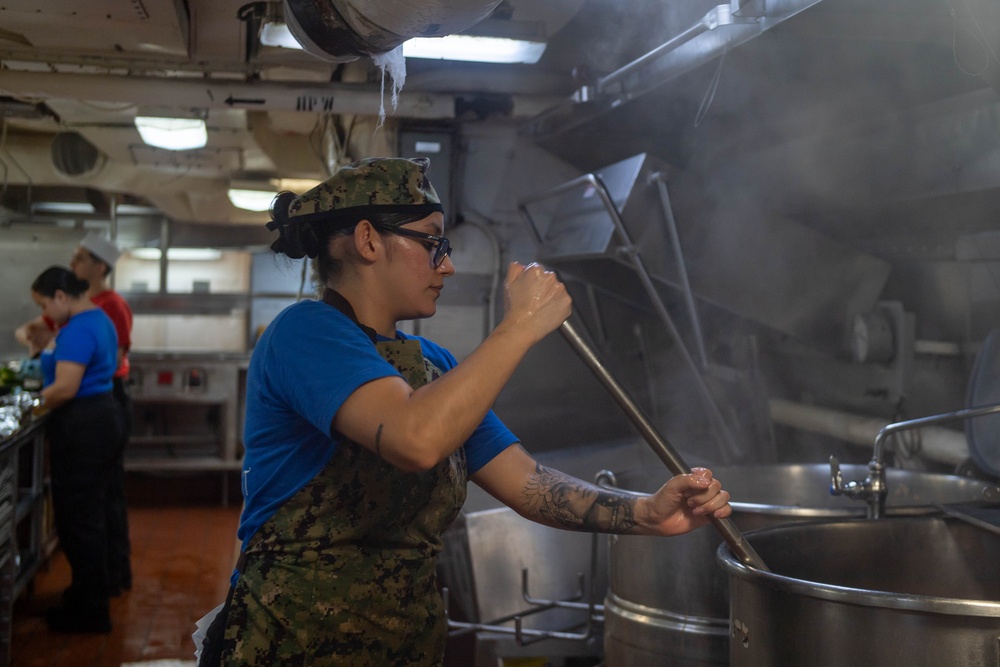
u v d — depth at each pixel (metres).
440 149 3.54
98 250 4.12
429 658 1.30
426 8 1.61
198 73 3.56
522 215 3.33
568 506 1.36
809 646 1.22
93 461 3.64
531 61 2.84
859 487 1.72
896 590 1.63
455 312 3.68
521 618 2.49
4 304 6.39
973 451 2.20
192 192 5.71
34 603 4.08
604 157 3.56
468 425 1.06
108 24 2.74
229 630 1.20
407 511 1.24
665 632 1.86
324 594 1.19
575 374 3.59
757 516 1.80
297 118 4.25
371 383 1.09
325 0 1.72
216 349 6.59
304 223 1.26
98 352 3.67
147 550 4.95
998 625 1.10
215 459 6.15
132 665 3.34
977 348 2.65
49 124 4.68
